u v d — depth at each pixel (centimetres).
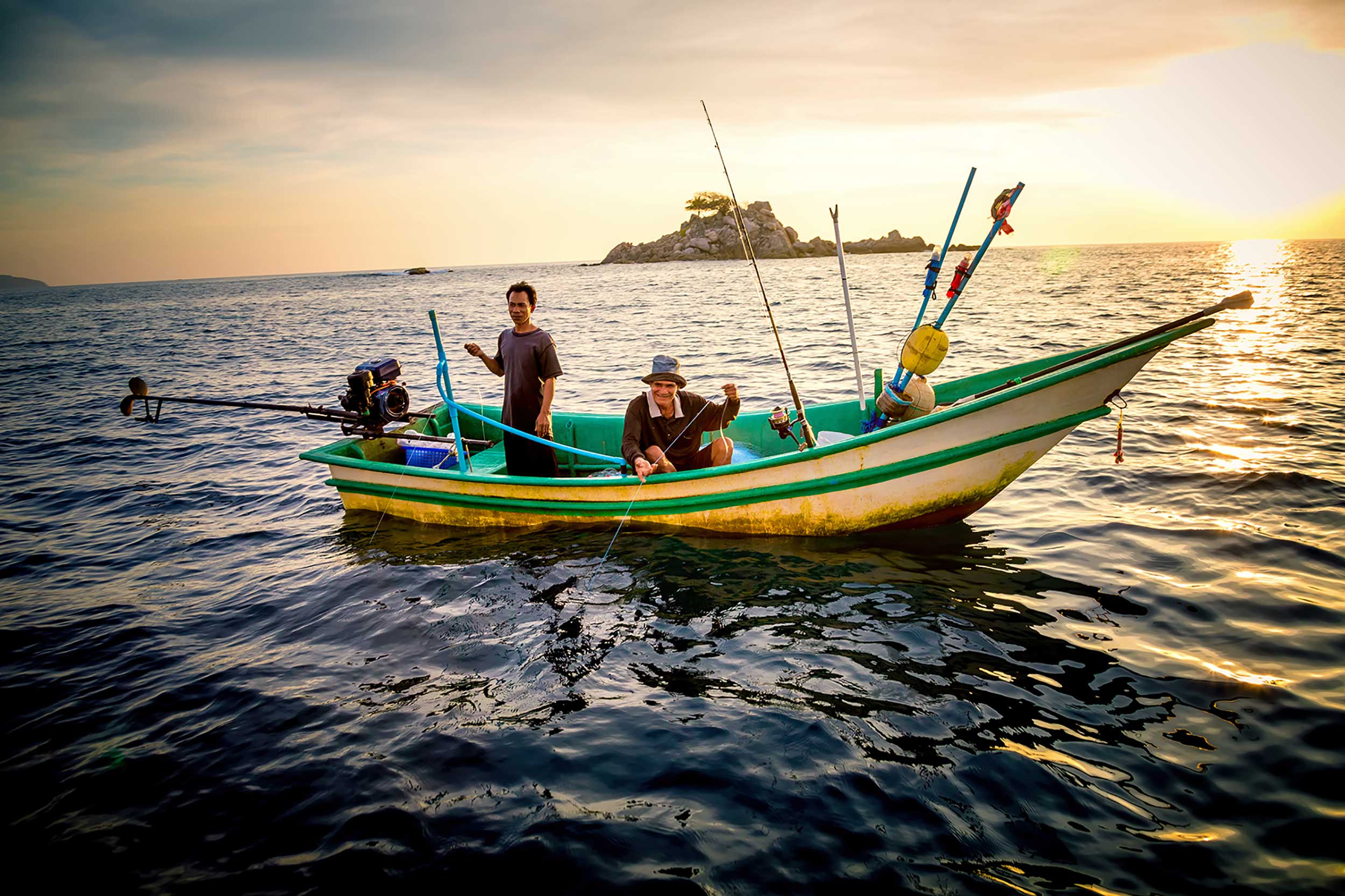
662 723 332
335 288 10594
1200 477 610
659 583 480
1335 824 253
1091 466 661
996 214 523
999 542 516
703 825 268
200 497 736
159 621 465
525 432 604
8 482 812
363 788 298
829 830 263
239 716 355
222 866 261
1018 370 595
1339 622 382
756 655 385
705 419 578
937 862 246
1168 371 1084
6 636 447
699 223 13925
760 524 546
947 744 306
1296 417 777
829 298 3341
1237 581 433
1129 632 387
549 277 10150
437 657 402
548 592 476
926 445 496
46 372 1830
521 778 299
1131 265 6644
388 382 705
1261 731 303
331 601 483
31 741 341
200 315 4569
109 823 285
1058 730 312
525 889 243
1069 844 251
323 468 835
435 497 619
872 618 417
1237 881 232
